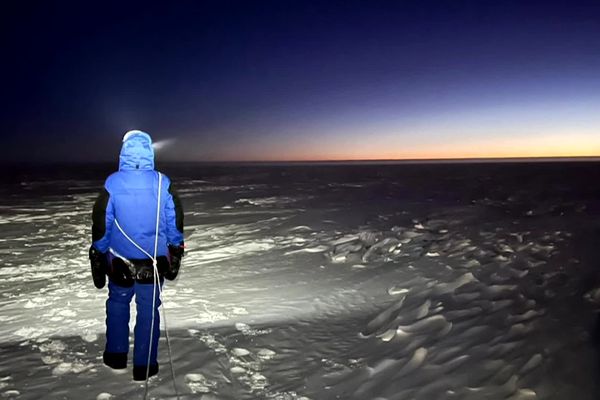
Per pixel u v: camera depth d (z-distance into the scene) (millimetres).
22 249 8062
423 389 2830
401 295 5012
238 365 3395
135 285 3102
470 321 3811
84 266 6762
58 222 11188
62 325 4262
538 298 4164
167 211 3059
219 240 8734
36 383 3098
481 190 17969
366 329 4113
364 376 3129
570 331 3246
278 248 7930
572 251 6020
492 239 7355
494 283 4832
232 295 5262
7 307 4855
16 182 26688
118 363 3164
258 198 16594
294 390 3002
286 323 4328
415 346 3502
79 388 3023
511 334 3398
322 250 7633
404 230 8867
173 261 3158
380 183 24125
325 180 27906
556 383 2613
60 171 44375
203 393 2955
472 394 2684
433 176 30344
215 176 34906
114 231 3004
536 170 35344
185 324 4305
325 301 4988
